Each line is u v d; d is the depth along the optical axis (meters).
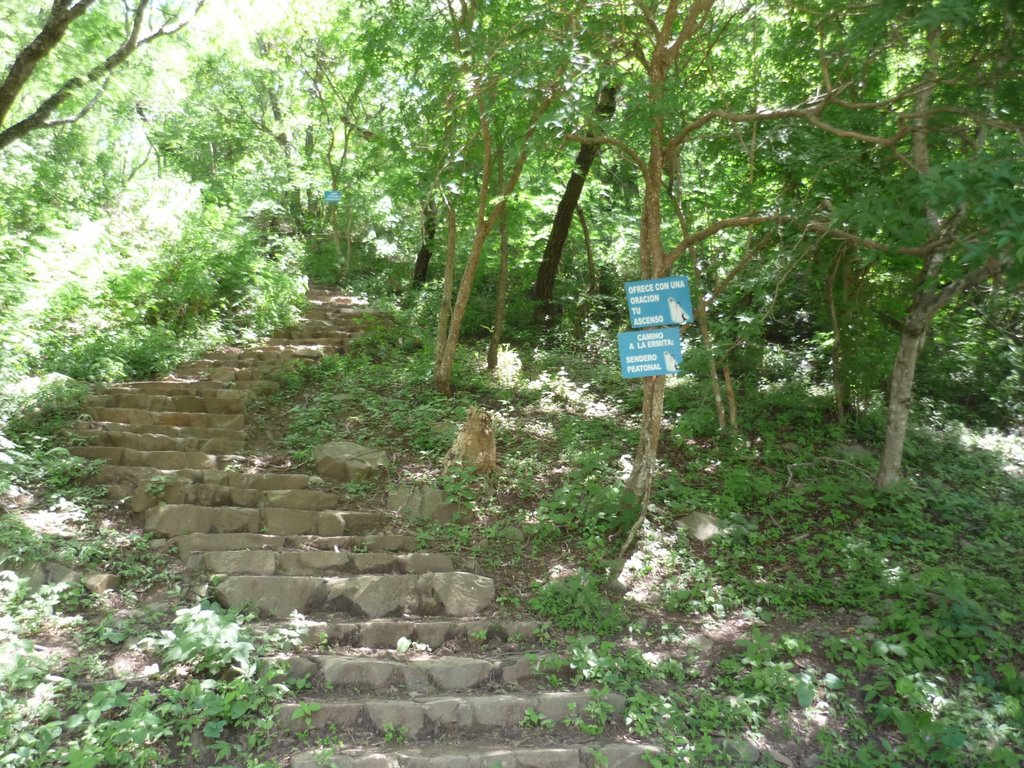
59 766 3.42
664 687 4.62
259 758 3.70
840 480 7.54
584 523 6.52
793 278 8.81
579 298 13.50
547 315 13.38
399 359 11.24
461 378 10.00
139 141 20.94
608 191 15.34
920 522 6.83
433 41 8.16
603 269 15.52
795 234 7.60
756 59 8.34
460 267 14.31
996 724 4.32
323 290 17.62
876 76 7.62
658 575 5.96
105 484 6.15
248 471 6.93
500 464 7.51
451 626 5.00
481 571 5.82
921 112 5.62
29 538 5.00
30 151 12.55
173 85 10.89
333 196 17.31
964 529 6.93
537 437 8.35
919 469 8.38
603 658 4.69
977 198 3.95
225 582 4.92
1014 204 3.80
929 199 4.19
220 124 20.50
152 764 3.55
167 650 4.23
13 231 10.98
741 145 8.02
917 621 5.08
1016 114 5.53
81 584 4.80
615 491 6.61
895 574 5.88
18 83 7.59
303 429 8.03
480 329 13.09
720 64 8.30
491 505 6.74
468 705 4.23
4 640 4.14
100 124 16.45
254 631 4.56
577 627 5.20
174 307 11.21
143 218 12.11
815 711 4.45
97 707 3.71
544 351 12.26
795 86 7.89
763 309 7.77
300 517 6.04
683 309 5.96
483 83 7.02
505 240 10.49
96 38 9.12
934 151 7.12
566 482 7.12
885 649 4.81
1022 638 5.12
